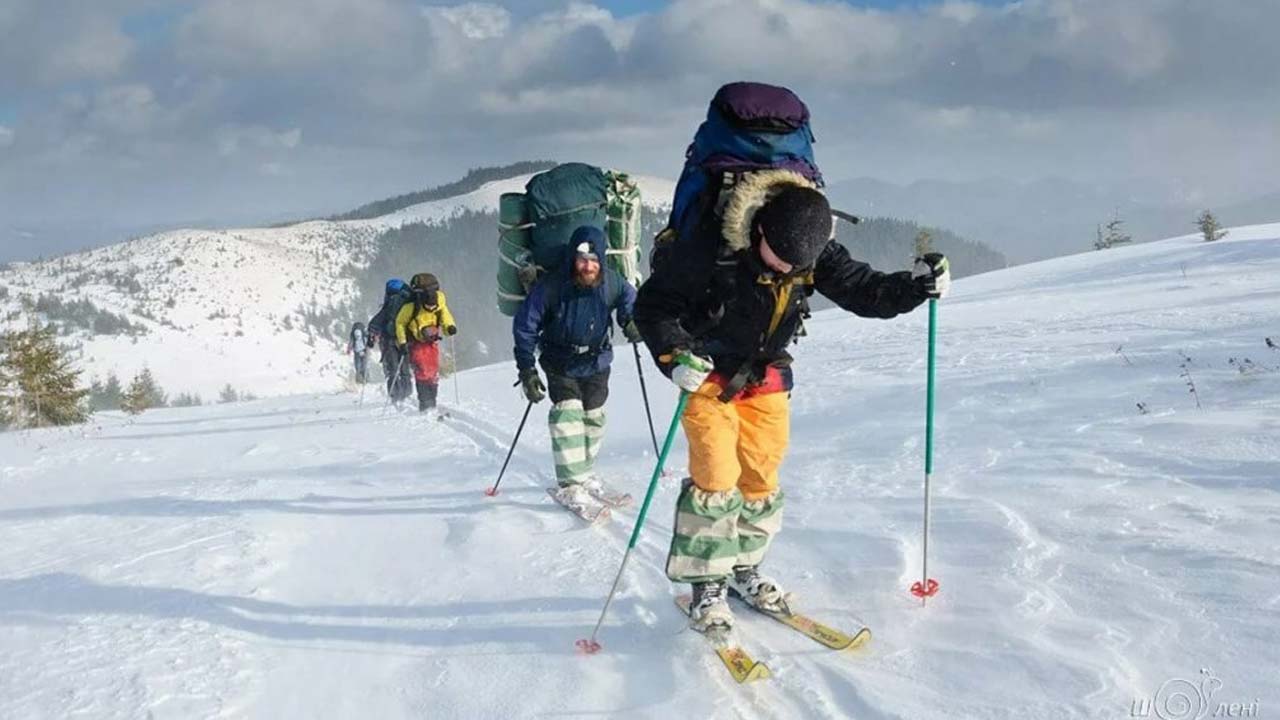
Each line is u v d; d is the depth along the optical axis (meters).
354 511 6.37
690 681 3.29
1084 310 12.48
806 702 3.06
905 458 5.65
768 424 3.62
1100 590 3.45
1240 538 3.64
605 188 6.20
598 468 7.09
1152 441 5.04
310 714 3.32
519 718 3.16
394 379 14.15
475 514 6.01
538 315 5.86
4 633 4.11
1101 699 2.77
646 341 3.42
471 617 4.12
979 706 2.85
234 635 4.04
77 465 10.41
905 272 3.40
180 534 5.80
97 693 3.43
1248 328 8.15
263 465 8.92
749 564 3.84
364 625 4.12
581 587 4.36
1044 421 5.91
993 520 4.27
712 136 3.23
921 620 3.51
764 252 3.14
